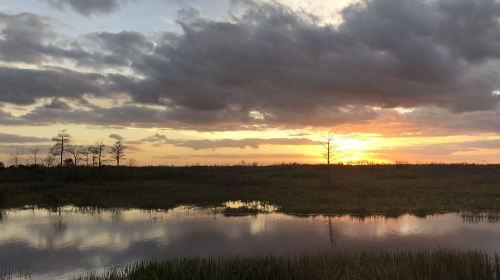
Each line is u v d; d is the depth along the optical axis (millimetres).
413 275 11094
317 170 73000
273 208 28484
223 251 16328
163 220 23859
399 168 81375
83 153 74938
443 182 50656
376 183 48469
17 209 28875
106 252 16438
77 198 33938
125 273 12516
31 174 54094
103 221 23609
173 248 16969
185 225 22203
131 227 21672
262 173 69125
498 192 37125
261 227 21484
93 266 14445
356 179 58094
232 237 19016
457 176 62625
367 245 17188
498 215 25172
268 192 38125
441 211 26672
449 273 11266
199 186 45250
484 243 17422
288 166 80812
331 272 11328
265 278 11125
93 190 40312
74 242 18250
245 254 15641
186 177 59719
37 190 40656
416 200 31484
